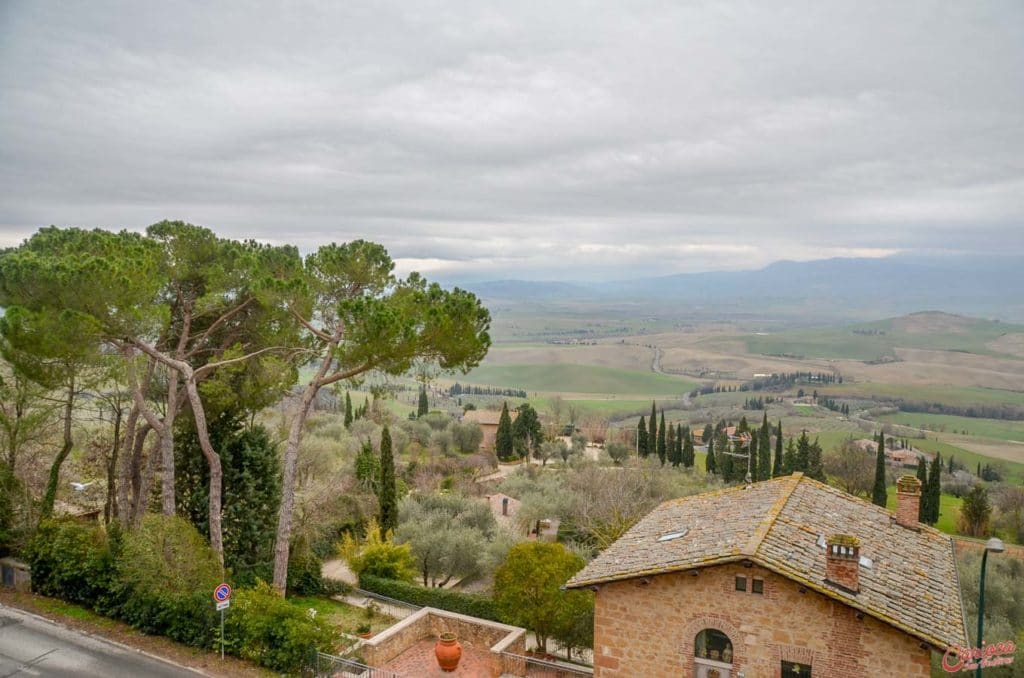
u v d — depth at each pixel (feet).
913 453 419.74
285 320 101.91
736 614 61.77
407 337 87.71
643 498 192.54
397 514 152.35
